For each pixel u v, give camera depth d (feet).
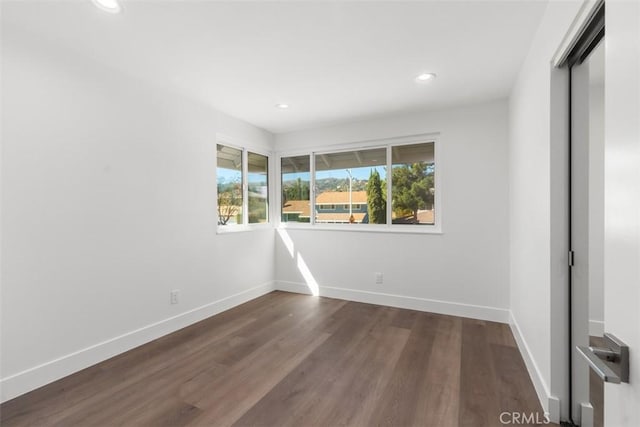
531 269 6.71
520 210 7.98
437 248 11.00
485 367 7.17
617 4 1.91
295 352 7.98
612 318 1.91
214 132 10.87
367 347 8.25
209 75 8.21
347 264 12.67
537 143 6.14
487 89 9.18
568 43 4.59
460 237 10.64
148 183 8.63
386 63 7.55
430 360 7.51
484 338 8.77
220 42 6.60
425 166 11.46
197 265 10.19
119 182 7.89
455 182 10.69
